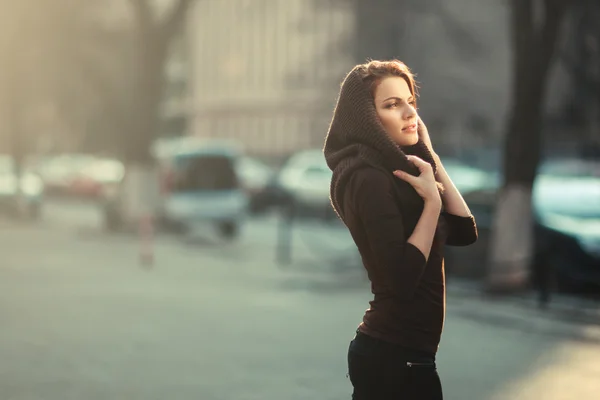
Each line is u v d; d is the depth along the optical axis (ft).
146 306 55.77
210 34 323.16
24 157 148.36
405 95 15.35
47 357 39.99
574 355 41.29
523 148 59.88
